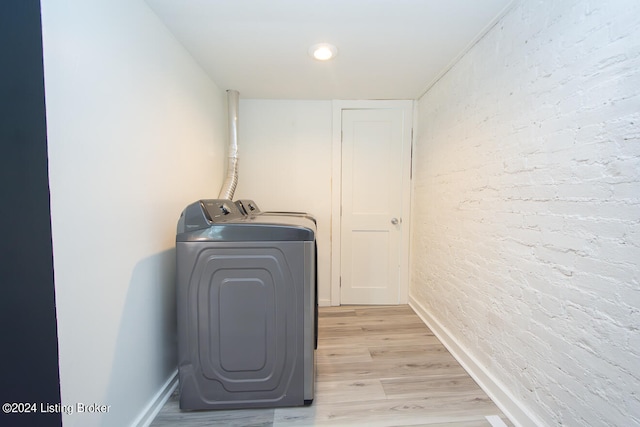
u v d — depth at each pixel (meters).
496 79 1.38
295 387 1.32
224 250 1.24
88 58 0.89
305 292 1.28
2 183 0.74
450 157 1.87
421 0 1.21
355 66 1.85
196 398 1.28
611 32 0.84
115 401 1.03
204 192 1.90
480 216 1.52
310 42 1.56
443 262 1.97
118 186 1.04
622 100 0.81
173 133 1.47
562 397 1.01
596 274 0.89
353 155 2.58
